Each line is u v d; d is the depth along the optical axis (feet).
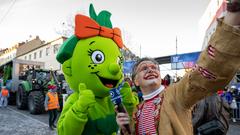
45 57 122.52
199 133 11.66
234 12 3.71
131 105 8.91
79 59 9.45
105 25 10.25
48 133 28.27
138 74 7.06
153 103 6.57
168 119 5.94
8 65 52.80
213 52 4.08
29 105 40.93
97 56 9.41
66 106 9.15
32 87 41.55
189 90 5.11
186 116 5.95
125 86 9.03
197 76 4.70
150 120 6.43
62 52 9.68
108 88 9.37
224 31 3.86
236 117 39.22
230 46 3.88
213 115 11.57
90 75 9.32
